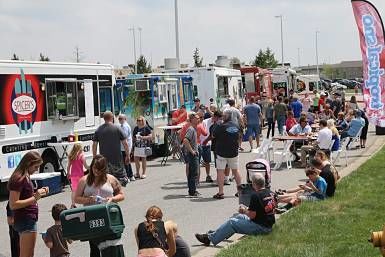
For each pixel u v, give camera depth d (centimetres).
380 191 1217
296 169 1717
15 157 1391
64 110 1553
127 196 1362
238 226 894
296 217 999
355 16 1686
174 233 678
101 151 1366
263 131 2923
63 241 745
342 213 1017
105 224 583
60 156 1532
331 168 1247
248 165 1097
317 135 1752
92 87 1677
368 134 2697
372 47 1678
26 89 1431
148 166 1917
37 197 741
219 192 1308
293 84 4378
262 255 777
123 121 1606
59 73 1546
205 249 884
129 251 901
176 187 1478
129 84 2086
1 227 1128
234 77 2892
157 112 2098
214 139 1309
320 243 827
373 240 566
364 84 1698
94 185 753
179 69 2630
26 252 734
